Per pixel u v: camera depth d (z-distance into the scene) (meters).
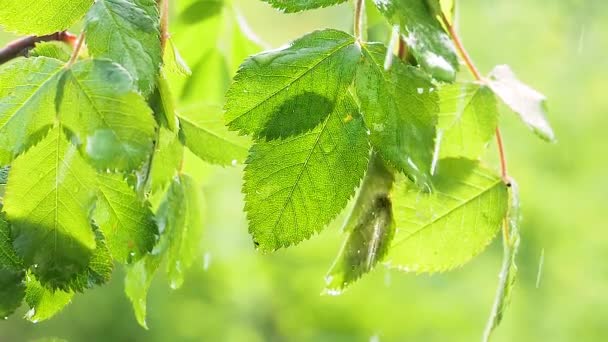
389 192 0.49
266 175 0.47
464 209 0.51
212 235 1.68
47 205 0.47
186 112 0.51
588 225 1.71
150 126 0.46
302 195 0.48
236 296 1.77
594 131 1.67
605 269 1.71
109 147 0.46
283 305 1.75
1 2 0.47
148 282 0.51
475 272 1.70
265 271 1.75
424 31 0.48
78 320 1.94
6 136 0.46
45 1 0.47
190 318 1.82
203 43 0.60
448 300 1.68
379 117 0.48
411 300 1.68
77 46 0.47
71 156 0.47
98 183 0.47
